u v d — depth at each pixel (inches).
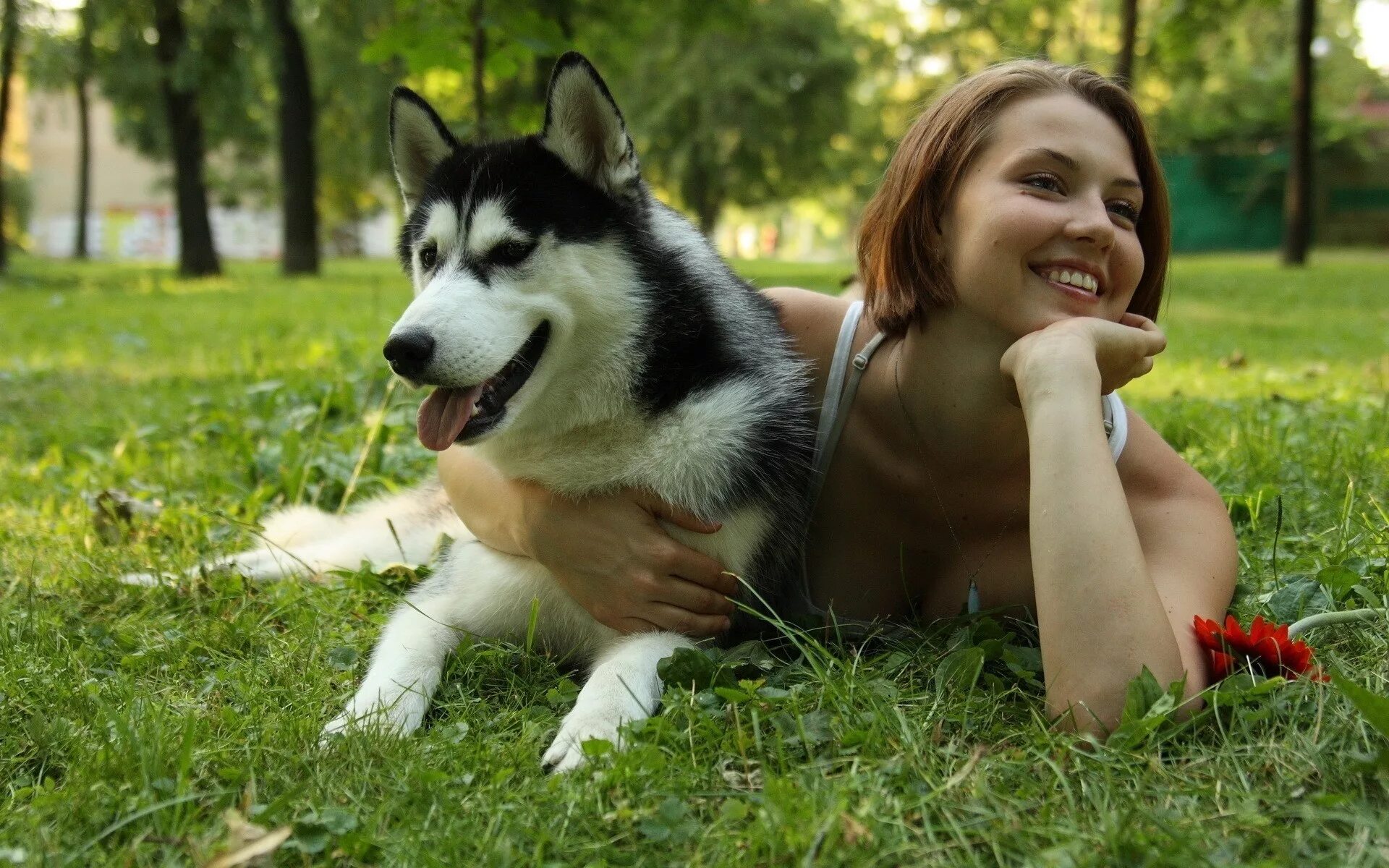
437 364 96.8
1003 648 92.7
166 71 713.0
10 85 780.6
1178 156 1348.4
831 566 114.9
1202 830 64.7
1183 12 702.5
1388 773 68.0
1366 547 114.5
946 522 108.3
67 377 281.6
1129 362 88.8
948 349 98.7
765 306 122.0
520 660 104.1
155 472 174.1
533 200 106.9
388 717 86.2
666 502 102.7
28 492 168.6
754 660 95.0
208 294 591.5
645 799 71.7
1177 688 74.0
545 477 105.4
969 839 65.9
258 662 102.2
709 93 1091.9
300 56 805.9
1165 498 101.2
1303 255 848.9
